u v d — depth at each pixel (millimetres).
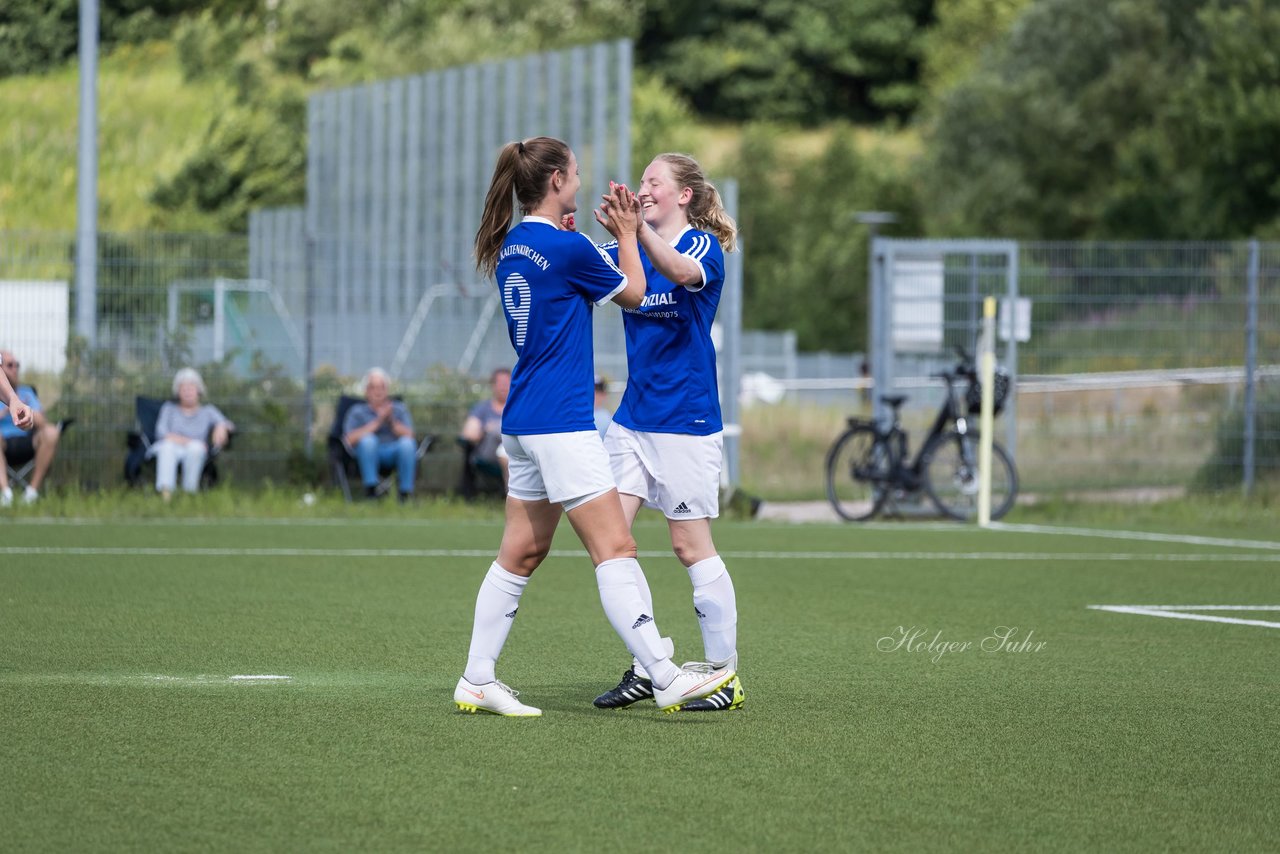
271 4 185000
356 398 55000
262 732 18859
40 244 60312
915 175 172875
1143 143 126750
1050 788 16766
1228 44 120188
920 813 15648
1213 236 115812
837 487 66438
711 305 21188
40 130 143500
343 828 14773
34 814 15125
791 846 14406
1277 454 59250
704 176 21797
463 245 72938
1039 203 153500
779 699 21672
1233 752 18641
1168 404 60031
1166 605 32844
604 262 19672
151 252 56969
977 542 46594
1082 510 57062
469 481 55094
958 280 57969
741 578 37062
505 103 79312
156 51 165625
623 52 66875
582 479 19766
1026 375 59625
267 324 60781
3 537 43438
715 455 21422
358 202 95375
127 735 18594
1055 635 28312
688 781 16781
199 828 14734
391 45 174875
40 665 23625
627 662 24766
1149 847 14633
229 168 137125
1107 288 60031
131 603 30766
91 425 54812
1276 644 27484
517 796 16016
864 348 163375
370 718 19797
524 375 19906
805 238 170250
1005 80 165000
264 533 45969
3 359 50344
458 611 30219
